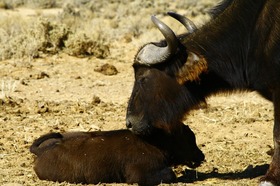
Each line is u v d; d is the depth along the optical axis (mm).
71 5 145125
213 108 56438
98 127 50500
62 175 37625
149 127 38281
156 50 38000
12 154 44031
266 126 51406
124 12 140250
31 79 67000
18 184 36969
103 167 37344
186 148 39062
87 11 137750
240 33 37375
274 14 35750
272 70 36312
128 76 70375
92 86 65500
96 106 57250
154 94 38281
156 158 37531
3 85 61906
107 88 65062
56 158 37844
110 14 136875
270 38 35938
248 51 37219
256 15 36625
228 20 37750
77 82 66812
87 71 71500
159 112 38438
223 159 43344
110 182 37719
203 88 38906
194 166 39781
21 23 98375
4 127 50375
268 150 45219
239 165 42125
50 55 77625
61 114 54438
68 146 38094
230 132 49844
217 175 40031
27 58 75438
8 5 145500
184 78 37906
